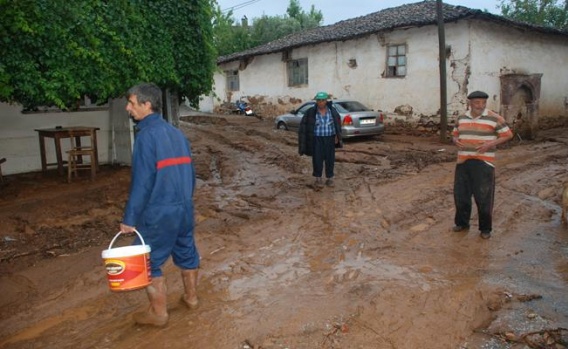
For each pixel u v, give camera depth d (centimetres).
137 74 780
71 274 501
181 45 874
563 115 1886
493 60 1501
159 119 376
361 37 1714
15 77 632
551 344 361
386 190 852
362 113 1434
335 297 436
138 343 367
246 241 601
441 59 1373
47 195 771
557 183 876
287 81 2130
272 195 838
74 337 381
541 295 437
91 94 789
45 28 643
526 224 648
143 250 350
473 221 666
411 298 430
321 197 818
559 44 1788
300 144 890
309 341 364
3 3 594
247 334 375
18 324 405
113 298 448
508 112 1532
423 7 1738
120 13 745
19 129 925
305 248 573
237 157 1193
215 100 2653
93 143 880
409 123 1612
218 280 482
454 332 378
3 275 500
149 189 359
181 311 417
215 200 805
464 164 596
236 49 3203
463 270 496
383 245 578
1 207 704
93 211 712
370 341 364
